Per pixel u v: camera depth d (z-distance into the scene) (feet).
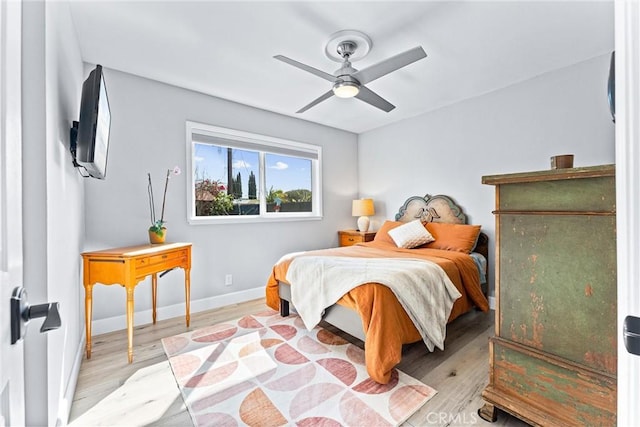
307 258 8.46
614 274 3.41
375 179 14.93
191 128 10.05
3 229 1.58
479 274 9.37
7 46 1.64
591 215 3.56
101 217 8.32
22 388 1.78
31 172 3.55
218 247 10.66
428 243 10.80
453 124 11.60
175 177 9.69
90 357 6.84
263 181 12.37
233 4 5.93
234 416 4.90
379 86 9.96
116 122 8.62
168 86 9.57
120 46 7.36
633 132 1.55
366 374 6.07
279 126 12.55
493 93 10.39
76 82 6.69
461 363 6.52
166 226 9.50
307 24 6.57
